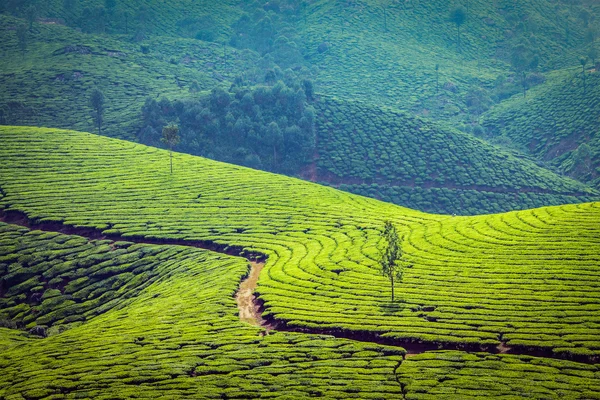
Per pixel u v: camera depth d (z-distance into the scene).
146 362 85.94
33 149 179.62
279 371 81.00
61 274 129.00
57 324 117.38
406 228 133.88
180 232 140.62
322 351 85.38
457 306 94.44
